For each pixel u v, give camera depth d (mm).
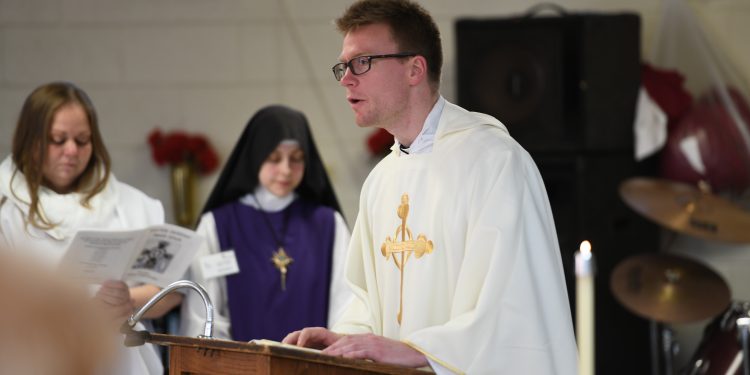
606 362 10211
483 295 3586
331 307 6688
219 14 11266
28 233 5691
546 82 10344
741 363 7660
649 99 10375
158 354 6426
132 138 11125
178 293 6316
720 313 8797
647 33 11062
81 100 5992
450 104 4195
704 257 11000
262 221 6863
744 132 10320
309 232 6891
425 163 4074
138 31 11203
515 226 3686
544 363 3537
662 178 10508
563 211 10453
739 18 11055
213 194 6973
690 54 10703
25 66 11070
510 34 10375
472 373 3518
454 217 3877
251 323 6551
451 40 11141
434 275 3934
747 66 10945
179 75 11211
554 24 10367
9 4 11133
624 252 10336
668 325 10391
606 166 10383
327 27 11281
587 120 10297
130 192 6238
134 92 11164
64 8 11164
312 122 11211
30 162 5801
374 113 4066
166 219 11055
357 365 3307
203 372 3369
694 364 8156
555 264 3750
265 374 3105
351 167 11172
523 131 10375
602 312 10250
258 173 6902
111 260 5395
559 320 3652
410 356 3559
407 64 4051
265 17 11289
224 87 11219
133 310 5586
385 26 4043
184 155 10906
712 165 10266
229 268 6555
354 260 4488
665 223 9727
